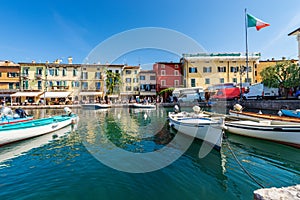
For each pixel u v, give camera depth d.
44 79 36.22
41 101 33.66
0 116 11.59
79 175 5.25
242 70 29.53
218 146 6.75
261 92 26.14
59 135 10.29
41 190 4.48
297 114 11.12
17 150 7.60
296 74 20.12
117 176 5.18
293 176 5.12
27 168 5.75
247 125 8.68
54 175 5.25
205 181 4.89
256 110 21.44
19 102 34.69
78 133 10.79
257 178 5.01
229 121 10.04
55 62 38.22
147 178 5.07
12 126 8.97
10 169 5.68
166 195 4.30
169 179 5.01
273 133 7.78
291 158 6.39
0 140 7.96
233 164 5.95
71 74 36.81
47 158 6.62
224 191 4.43
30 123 10.20
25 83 35.78
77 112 23.44
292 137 7.24
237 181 4.88
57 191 4.44
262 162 6.09
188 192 4.42
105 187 4.62
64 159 6.49
